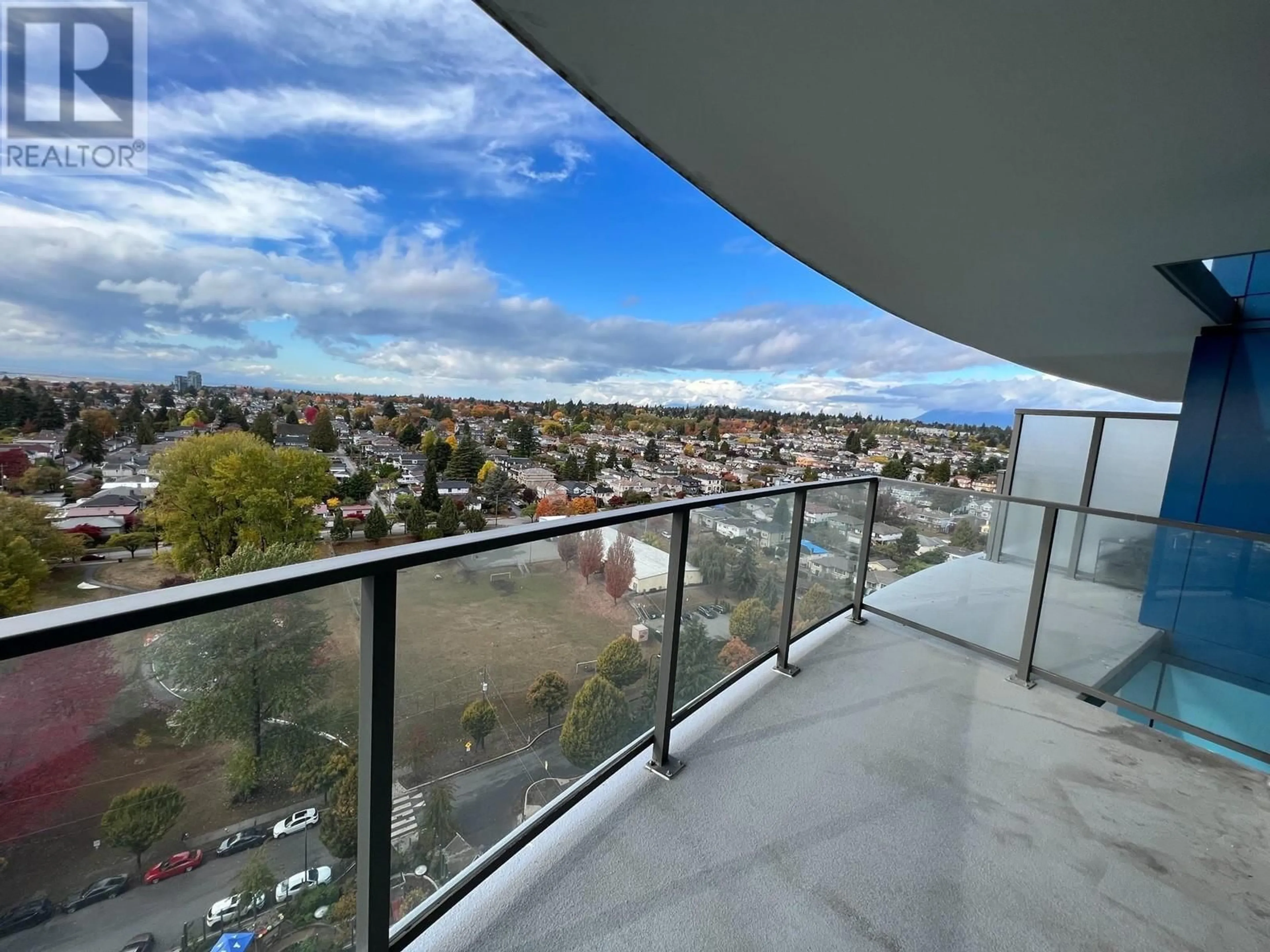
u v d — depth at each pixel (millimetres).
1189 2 1198
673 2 1329
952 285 3518
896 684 2652
